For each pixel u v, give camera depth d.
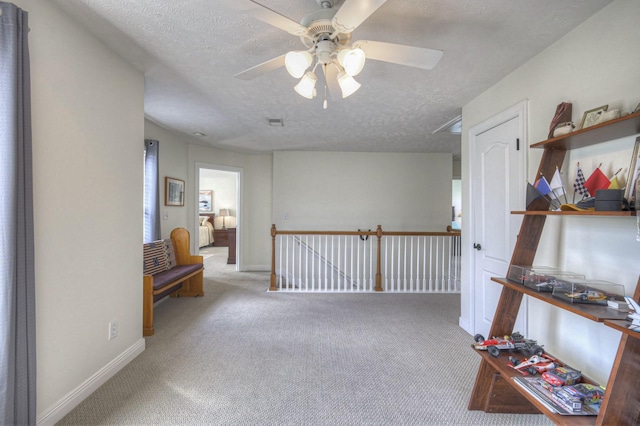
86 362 1.96
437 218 5.80
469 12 1.71
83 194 1.91
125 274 2.36
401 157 5.81
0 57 1.35
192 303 4.05
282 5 1.64
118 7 1.69
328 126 4.05
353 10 1.25
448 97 2.99
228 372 2.30
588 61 1.77
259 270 6.33
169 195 4.55
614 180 1.49
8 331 1.36
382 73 2.47
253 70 1.77
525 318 2.26
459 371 2.36
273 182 5.81
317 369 2.37
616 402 1.16
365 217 5.77
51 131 1.68
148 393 2.02
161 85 2.74
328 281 5.68
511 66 2.35
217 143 5.20
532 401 1.43
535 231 1.89
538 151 2.19
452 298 4.40
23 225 1.43
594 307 1.37
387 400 1.98
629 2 1.55
